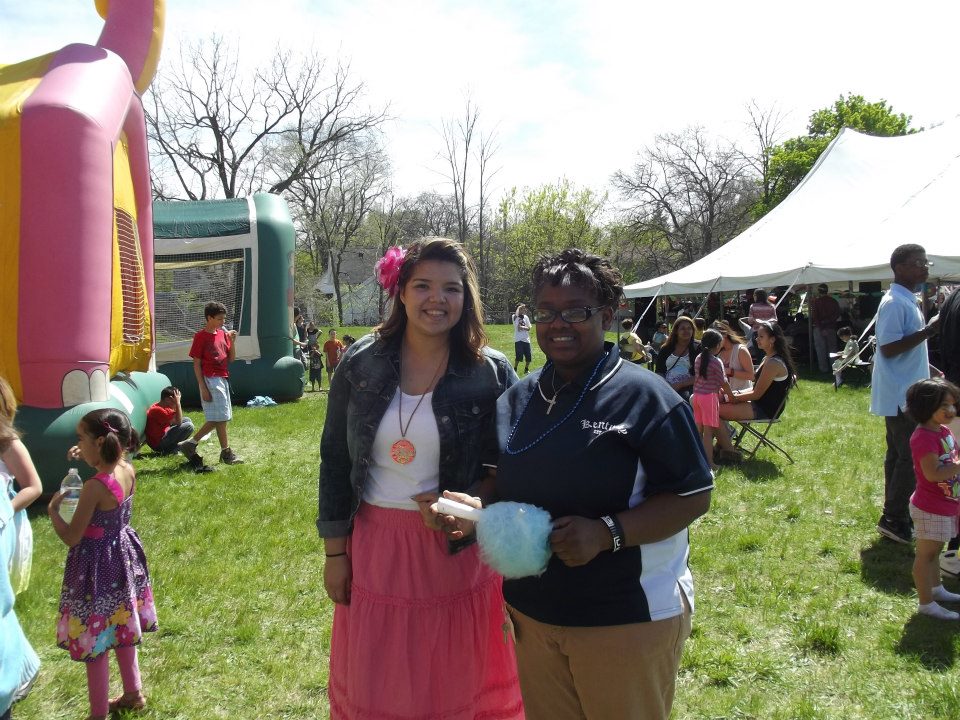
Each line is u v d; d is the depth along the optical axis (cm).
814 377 1480
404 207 5159
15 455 326
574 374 209
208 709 338
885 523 527
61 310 625
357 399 254
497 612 267
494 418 251
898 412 502
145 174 962
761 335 753
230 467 824
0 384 327
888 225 1312
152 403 949
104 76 725
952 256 1112
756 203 4269
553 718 217
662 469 190
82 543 322
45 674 365
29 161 617
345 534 262
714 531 562
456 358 255
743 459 783
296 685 357
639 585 195
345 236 4503
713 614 425
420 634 246
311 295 3825
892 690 339
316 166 3822
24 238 617
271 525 607
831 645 379
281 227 1377
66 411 631
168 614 432
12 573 324
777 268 1429
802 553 512
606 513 193
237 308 1355
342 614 264
